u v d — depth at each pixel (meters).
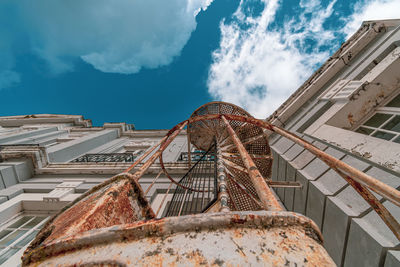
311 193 3.84
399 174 2.64
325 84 6.45
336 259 3.03
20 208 5.52
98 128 16.27
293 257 0.66
